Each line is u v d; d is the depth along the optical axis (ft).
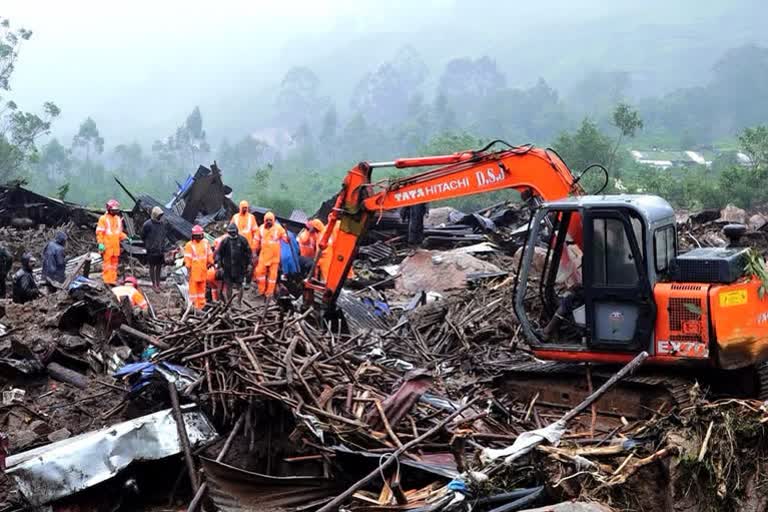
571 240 39.27
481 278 63.93
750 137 173.27
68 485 31.01
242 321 39.52
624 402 35.40
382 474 28.94
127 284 51.31
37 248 91.09
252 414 34.35
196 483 31.73
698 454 26.61
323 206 101.24
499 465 27.76
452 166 46.29
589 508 24.04
